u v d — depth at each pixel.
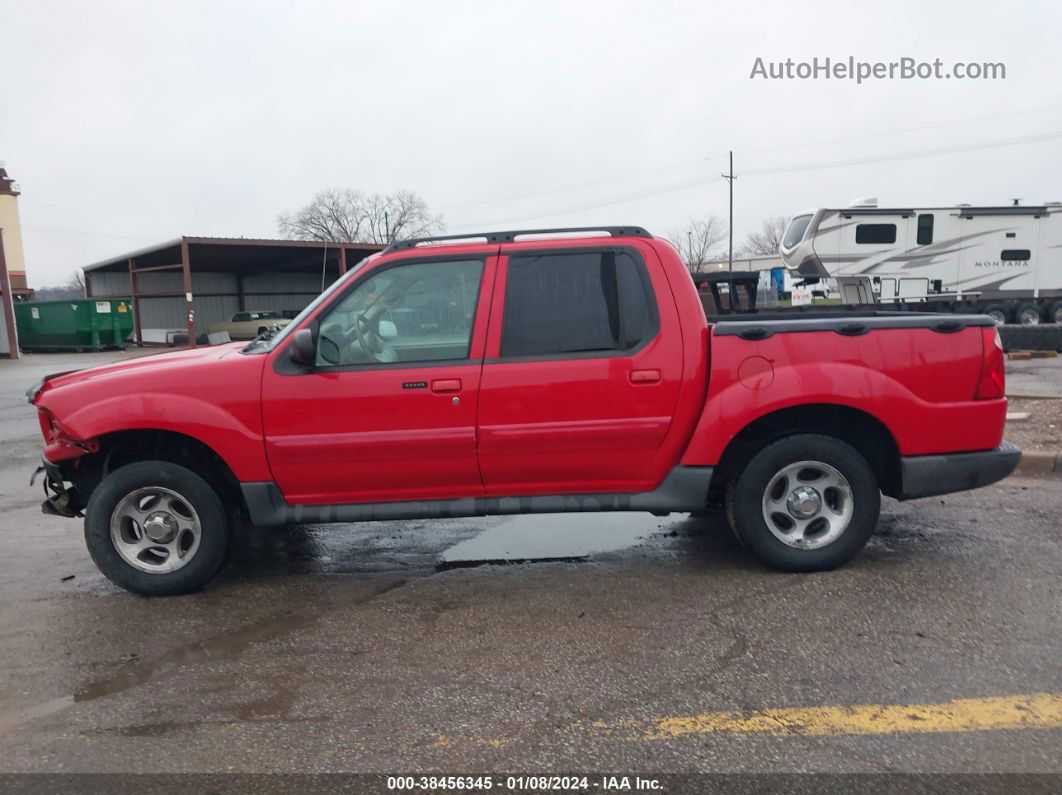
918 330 4.25
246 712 3.14
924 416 4.26
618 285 4.25
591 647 3.62
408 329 4.24
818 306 25.56
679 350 4.22
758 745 2.81
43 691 3.35
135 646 3.78
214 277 44.69
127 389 4.16
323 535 5.54
